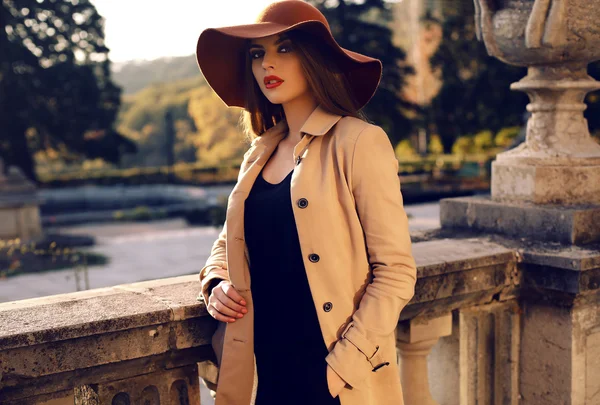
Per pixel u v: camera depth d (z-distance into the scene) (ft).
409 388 8.09
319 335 5.57
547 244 8.05
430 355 8.79
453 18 95.45
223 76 6.64
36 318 5.53
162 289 6.57
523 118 69.15
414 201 66.69
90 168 186.50
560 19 7.63
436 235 9.07
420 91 131.85
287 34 5.76
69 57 104.68
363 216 5.44
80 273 34.68
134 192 98.53
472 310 8.17
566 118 8.54
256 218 5.80
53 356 5.35
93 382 5.81
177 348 6.05
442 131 96.12
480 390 8.56
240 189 5.93
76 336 5.37
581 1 7.61
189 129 204.13
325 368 5.52
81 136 105.40
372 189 5.39
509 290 8.13
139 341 5.80
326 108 5.82
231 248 5.88
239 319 5.88
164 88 224.74
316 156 5.60
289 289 5.66
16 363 5.20
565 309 7.93
